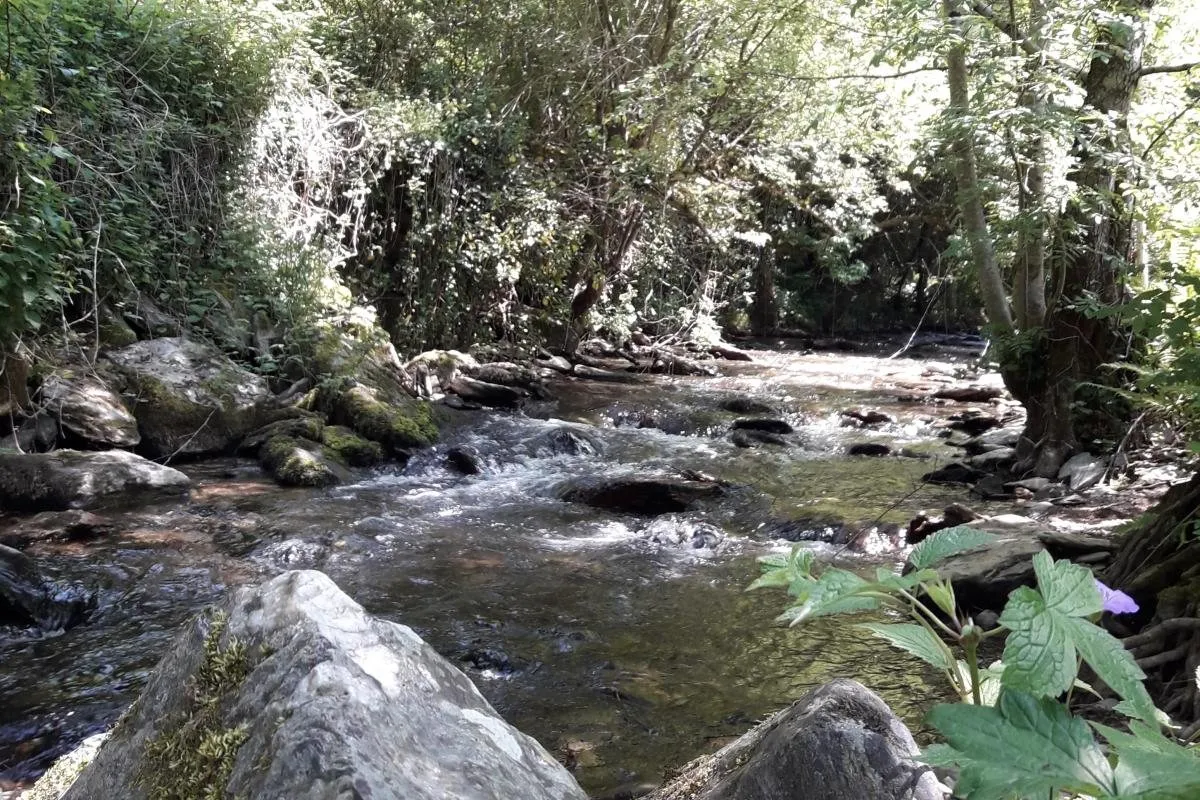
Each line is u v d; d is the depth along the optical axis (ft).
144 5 30.66
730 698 13.52
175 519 21.04
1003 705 3.01
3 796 10.45
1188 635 11.73
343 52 43.62
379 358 34.65
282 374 30.71
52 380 24.08
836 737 5.18
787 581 3.73
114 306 28.25
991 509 22.80
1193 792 2.70
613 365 51.47
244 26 33.53
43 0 22.93
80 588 16.70
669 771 9.32
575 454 31.14
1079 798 3.57
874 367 54.34
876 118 39.17
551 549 21.09
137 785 4.93
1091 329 24.86
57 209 24.18
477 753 4.92
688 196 52.42
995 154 24.07
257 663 4.98
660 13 46.16
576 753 11.69
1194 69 25.30
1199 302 15.97
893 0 24.20
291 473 25.04
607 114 48.60
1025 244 24.54
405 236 42.57
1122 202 23.88
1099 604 3.07
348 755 4.30
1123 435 24.58
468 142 43.62
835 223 68.03
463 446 29.94
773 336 72.18
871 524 21.72
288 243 33.37
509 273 45.50
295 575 5.41
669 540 21.83
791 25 42.50
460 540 21.30
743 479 27.43
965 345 70.64
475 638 15.64
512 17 46.16
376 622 5.32
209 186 31.24
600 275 52.49
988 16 24.34
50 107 25.86
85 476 21.62
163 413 26.16
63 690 13.38
